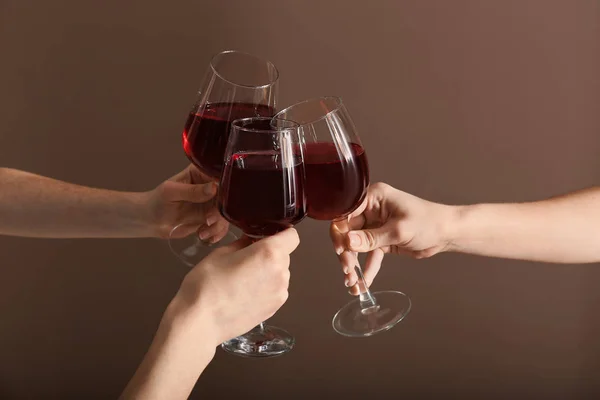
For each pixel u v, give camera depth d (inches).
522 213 40.2
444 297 54.5
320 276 54.1
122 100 52.6
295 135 32.1
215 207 40.2
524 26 50.8
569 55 51.1
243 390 56.1
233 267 30.7
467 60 51.2
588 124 51.8
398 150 52.3
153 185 53.6
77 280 55.3
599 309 54.2
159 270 55.1
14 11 51.6
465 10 50.7
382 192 39.0
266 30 51.0
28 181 42.4
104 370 56.5
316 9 50.7
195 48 51.6
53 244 54.9
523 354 55.0
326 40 51.0
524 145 52.2
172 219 40.8
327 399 55.7
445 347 55.1
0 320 55.9
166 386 29.7
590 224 40.3
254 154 31.3
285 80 51.5
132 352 56.2
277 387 55.9
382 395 55.7
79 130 53.0
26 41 51.9
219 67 37.8
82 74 52.2
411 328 54.9
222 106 35.1
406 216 38.7
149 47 51.7
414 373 55.4
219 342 31.0
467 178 52.7
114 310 55.7
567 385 55.2
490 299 54.4
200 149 35.3
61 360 56.4
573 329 54.6
